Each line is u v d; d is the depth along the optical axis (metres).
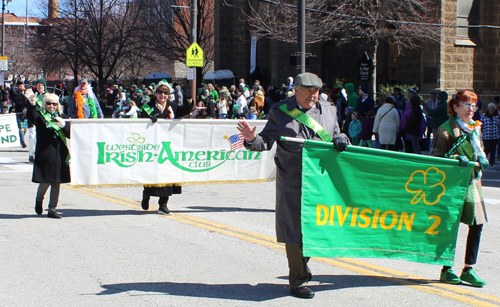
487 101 24.83
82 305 4.61
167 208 8.43
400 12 23.66
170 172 8.35
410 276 5.47
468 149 4.99
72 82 45.47
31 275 5.41
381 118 15.01
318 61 29.86
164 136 8.30
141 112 8.52
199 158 8.52
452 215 4.97
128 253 6.21
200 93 23.89
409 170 4.83
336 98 18.08
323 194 4.65
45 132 7.79
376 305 4.61
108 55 40.34
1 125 14.25
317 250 4.64
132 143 8.16
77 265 5.75
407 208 4.89
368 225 4.82
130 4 39.31
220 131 8.59
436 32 23.25
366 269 5.70
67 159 7.92
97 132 8.03
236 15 34.53
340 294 4.89
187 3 40.12
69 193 10.30
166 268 5.67
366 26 22.31
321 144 4.59
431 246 4.99
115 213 8.45
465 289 5.05
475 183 5.03
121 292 4.93
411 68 26.53
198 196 10.22
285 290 4.99
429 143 15.96
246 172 8.81
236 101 20.72
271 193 10.66
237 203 9.48
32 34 43.31
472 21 24.83
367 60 22.11
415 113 14.85
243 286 5.11
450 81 24.50
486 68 25.03
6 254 6.13
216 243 6.70
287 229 4.67
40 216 8.18
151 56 42.22
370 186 4.78
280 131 4.67
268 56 34.34
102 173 8.09
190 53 18.69
